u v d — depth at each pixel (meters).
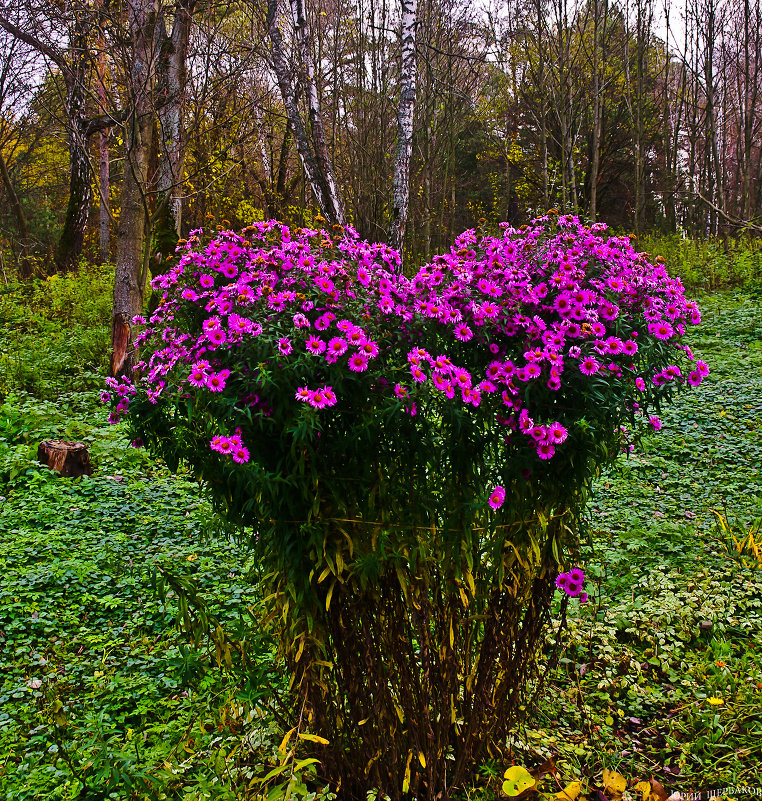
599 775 2.66
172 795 2.48
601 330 2.16
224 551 4.71
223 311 2.11
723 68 22.86
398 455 2.11
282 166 19.06
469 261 2.33
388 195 19.05
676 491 5.74
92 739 2.72
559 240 2.39
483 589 2.32
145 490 5.80
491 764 2.49
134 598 4.17
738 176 24.47
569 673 3.37
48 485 5.69
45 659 3.53
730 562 4.41
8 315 10.46
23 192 24.06
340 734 2.34
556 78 17.72
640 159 19.89
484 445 2.23
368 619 2.22
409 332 2.21
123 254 8.24
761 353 9.66
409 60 10.23
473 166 28.61
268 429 2.03
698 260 16.23
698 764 2.73
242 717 2.73
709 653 3.44
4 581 4.20
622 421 2.28
